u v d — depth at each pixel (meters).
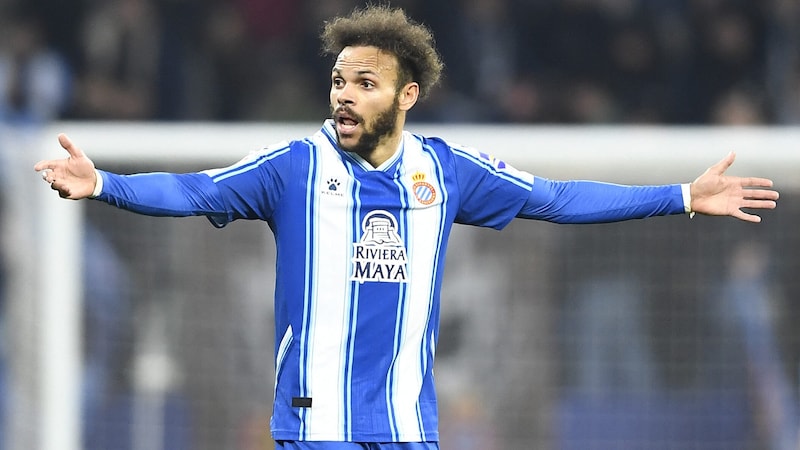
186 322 28.69
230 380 28.72
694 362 29.44
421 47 16.45
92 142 27.70
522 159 27.67
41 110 43.75
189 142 27.70
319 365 16.08
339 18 16.78
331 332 16.09
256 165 16.06
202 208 15.80
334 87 16.39
